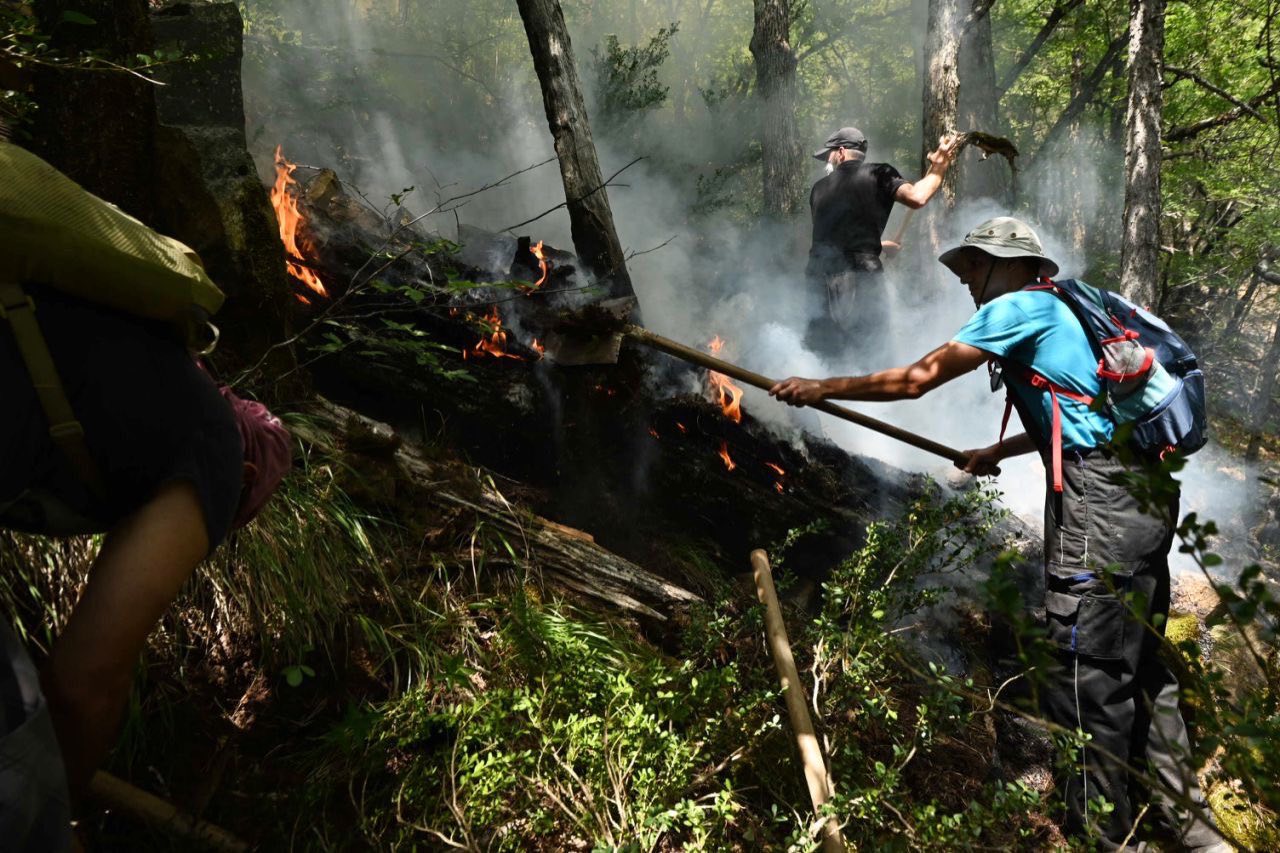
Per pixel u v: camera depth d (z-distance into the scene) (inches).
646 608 125.1
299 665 91.9
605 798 89.0
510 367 141.6
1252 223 398.0
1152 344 116.7
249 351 115.0
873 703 103.2
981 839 107.0
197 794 84.5
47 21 97.0
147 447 48.6
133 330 48.9
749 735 101.8
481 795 87.6
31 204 44.6
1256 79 397.7
